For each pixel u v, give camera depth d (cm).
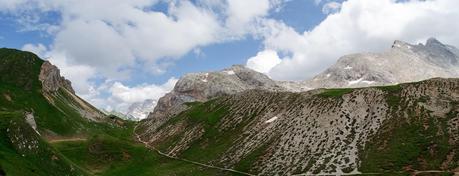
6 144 11450
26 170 10319
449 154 15175
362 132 18200
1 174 9050
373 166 15588
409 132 17112
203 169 19475
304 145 18650
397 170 15012
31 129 12794
